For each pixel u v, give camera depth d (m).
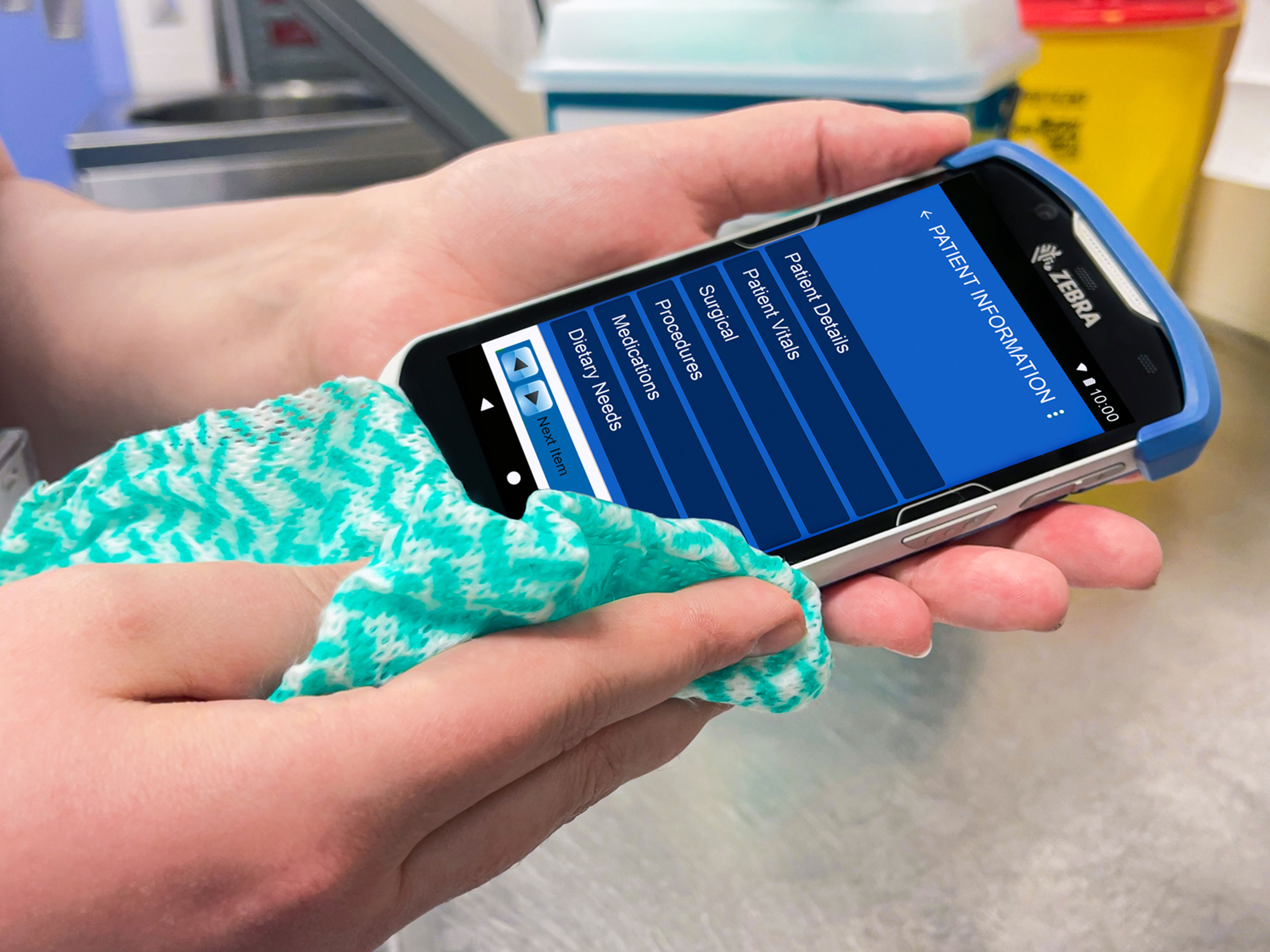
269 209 0.52
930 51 0.43
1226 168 0.46
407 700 0.20
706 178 0.44
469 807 0.22
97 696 0.20
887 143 0.40
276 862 0.19
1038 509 0.35
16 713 0.19
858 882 0.34
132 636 0.21
